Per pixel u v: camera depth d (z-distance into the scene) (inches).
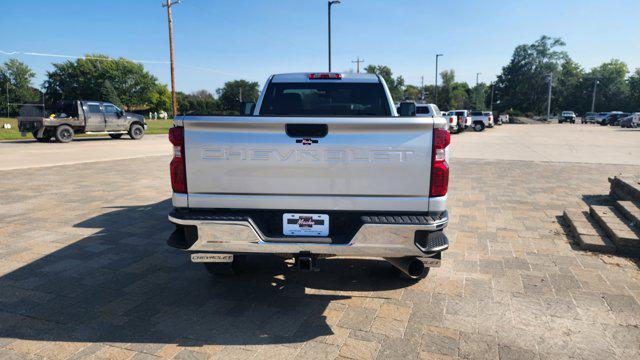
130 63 4010.8
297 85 190.1
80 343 113.5
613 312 131.2
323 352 109.4
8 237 208.5
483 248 193.3
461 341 114.8
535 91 3833.7
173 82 1266.0
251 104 195.3
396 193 117.0
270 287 151.6
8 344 112.7
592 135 1153.4
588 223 217.6
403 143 115.0
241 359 106.1
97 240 204.8
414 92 3572.8
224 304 137.7
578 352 109.7
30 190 328.5
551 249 191.6
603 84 3791.8
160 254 185.9
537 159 562.3
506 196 312.0
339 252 117.5
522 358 107.0
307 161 117.0
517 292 145.9
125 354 108.3
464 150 699.4
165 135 1094.4
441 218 118.0
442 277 159.6
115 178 387.9
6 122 1876.2
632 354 108.8
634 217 200.5
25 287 150.6
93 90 3882.9
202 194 121.3
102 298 142.0
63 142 805.9
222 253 124.6
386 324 124.0
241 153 118.1
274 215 123.2
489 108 4293.8
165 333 119.0
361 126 114.2
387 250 117.3
